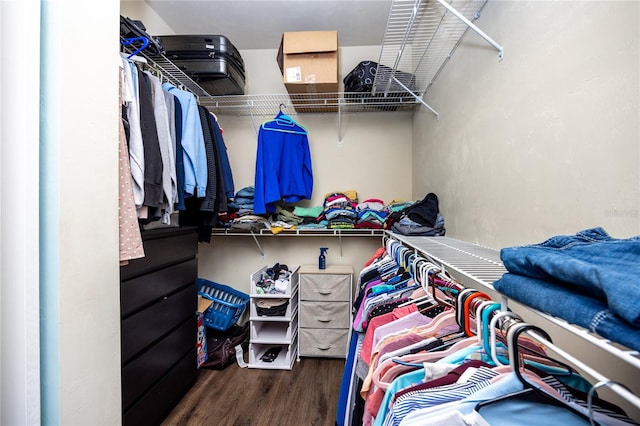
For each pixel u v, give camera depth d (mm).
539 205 845
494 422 427
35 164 600
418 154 2295
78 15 699
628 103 568
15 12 582
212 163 1802
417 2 1162
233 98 2438
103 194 787
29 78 589
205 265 2678
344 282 2248
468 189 1343
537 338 396
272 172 2211
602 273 292
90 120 739
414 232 1684
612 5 602
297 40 2029
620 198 587
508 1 995
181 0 1995
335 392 1818
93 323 750
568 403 410
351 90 2191
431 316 861
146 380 1355
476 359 580
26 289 588
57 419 644
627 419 392
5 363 583
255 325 2205
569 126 726
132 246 1040
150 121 1254
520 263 418
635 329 260
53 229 641
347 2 2014
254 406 1685
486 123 1161
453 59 1515
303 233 2322
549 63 796
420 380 573
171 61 1883
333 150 2623
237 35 2396
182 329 1714
